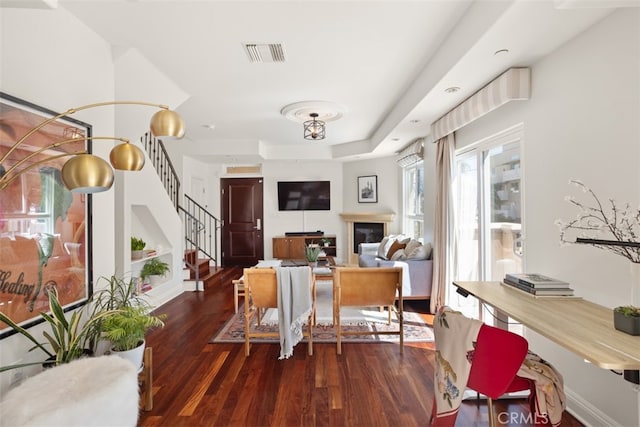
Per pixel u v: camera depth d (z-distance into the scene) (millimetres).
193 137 5988
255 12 2178
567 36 2109
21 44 1753
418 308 4434
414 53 2807
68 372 1507
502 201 3217
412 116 3797
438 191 4188
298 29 2398
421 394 2412
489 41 2145
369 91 3719
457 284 2535
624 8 1794
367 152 6328
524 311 1864
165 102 3547
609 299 1928
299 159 7020
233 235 7922
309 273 3066
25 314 1731
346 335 3484
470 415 2199
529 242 2629
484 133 3334
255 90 3621
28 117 1758
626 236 1688
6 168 1623
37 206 1802
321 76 3262
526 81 2531
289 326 3014
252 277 3096
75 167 1290
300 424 2090
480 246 3533
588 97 2033
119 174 3895
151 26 2312
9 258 1645
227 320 4020
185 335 3549
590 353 1346
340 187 7895
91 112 2305
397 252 4895
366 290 3166
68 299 2008
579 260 2143
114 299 2312
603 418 1954
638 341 1461
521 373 1620
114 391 1328
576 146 2133
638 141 1739
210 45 2602
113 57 2553
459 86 2873
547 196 2412
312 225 7945
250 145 6223
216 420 2131
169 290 5043
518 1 1755
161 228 4875
